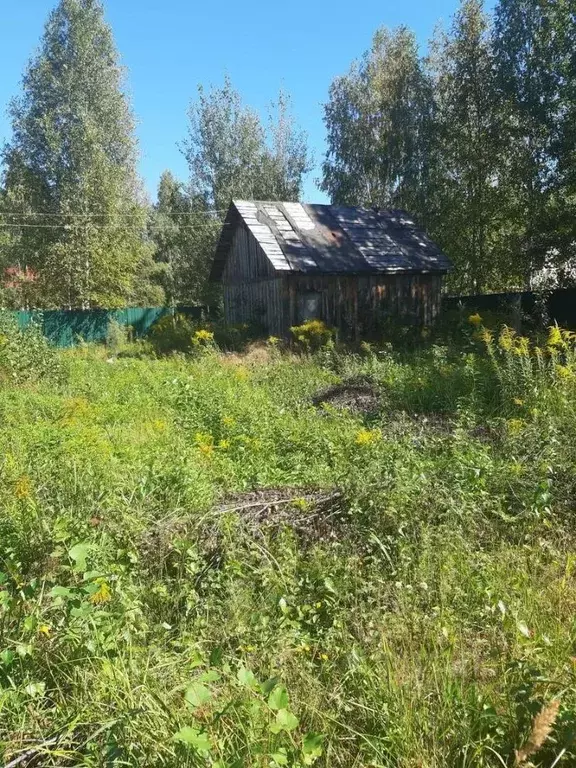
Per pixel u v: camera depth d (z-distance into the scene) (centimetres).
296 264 1867
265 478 596
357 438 678
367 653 308
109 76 2977
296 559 400
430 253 2120
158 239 4384
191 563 384
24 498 450
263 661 294
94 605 321
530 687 247
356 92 3172
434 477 511
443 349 1232
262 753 215
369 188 3191
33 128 2741
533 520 457
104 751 227
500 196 2530
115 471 547
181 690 259
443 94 2844
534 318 1789
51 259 2630
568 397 748
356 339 1911
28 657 284
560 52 2177
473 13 2623
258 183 3609
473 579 371
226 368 1364
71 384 1181
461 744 240
